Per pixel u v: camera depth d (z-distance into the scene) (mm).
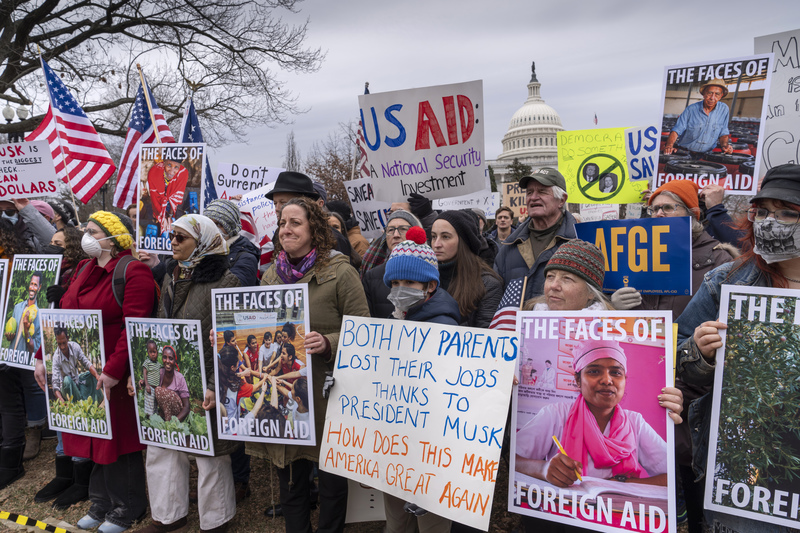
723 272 2170
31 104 14344
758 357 1940
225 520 3250
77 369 3539
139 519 3549
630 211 8641
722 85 3791
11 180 4957
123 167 5609
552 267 2400
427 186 4160
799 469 1851
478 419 2287
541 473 2221
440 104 4055
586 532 2344
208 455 3164
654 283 3068
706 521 2184
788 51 3783
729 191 3789
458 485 2283
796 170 1872
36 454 4777
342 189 28359
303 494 3010
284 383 2871
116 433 3422
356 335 2658
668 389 2006
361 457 2555
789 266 1988
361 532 3387
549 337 2268
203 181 3820
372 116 4215
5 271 4422
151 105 5133
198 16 15953
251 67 16734
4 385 4273
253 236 5133
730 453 1960
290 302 2861
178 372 3186
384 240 4086
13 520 3693
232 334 3002
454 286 3246
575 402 2186
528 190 3264
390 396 2521
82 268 3852
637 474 2047
